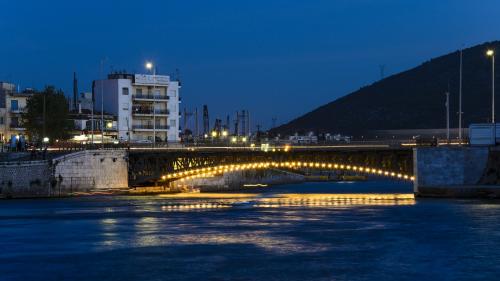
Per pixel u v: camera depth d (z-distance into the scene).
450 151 148.50
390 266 74.81
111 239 92.94
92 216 118.81
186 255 81.31
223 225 105.62
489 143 148.38
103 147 184.12
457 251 81.94
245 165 171.25
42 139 198.00
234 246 86.88
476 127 149.25
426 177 149.12
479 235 92.38
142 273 72.62
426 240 89.25
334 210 126.06
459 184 148.00
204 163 174.75
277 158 168.25
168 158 175.62
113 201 151.88
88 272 73.31
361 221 108.06
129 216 118.69
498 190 140.75
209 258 79.50
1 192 157.00
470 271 72.31
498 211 116.88
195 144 189.50
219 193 196.38
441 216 111.50
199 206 138.62
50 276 71.75
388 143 163.62
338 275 71.25
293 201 152.88
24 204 142.62
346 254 81.12
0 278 70.94
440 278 69.75
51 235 96.69
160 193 182.75
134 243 89.56
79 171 166.50
